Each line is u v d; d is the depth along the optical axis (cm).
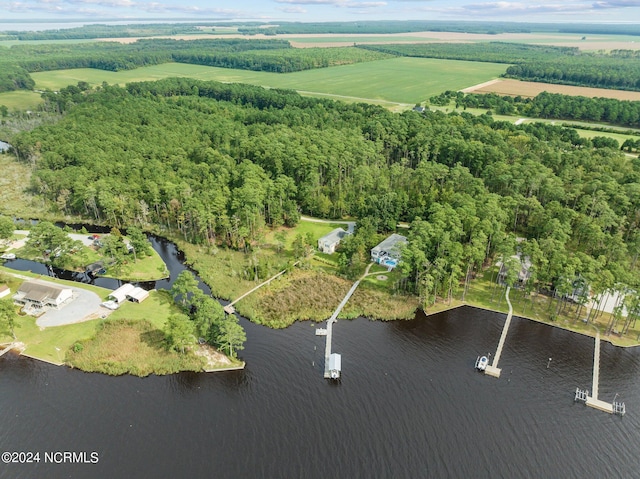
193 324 9619
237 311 11112
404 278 11894
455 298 11656
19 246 14012
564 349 9906
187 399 8412
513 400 8569
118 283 12262
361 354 9738
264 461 7231
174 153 19525
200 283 12350
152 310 10788
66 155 19250
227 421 7962
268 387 8738
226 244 14250
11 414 8031
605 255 12125
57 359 9238
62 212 16612
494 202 13312
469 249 11344
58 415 8031
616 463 7350
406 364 9469
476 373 9256
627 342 10069
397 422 8031
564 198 14288
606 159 17038
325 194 16812
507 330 10512
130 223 15762
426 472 7156
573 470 7231
